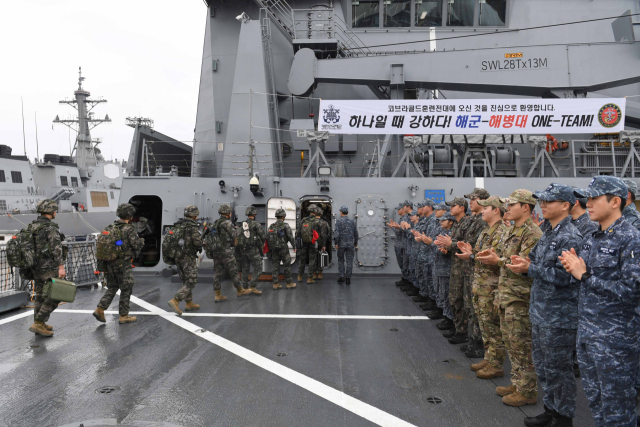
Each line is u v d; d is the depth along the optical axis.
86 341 5.11
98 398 3.57
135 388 3.77
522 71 9.52
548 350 2.95
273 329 5.63
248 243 7.82
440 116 9.10
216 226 7.27
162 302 7.23
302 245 8.98
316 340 5.17
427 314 6.36
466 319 5.02
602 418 2.52
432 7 10.87
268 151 9.74
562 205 2.95
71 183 25.17
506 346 3.59
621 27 10.41
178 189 9.55
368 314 6.44
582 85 9.41
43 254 5.25
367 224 9.39
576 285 2.85
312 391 3.72
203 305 7.00
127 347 4.89
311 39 10.28
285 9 10.98
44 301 5.26
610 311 2.44
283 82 11.02
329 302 7.21
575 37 10.66
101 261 5.80
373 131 9.21
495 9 10.78
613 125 8.90
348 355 4.66
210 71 11.15
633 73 9.34
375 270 9.46
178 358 4.54
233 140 9.78
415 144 9.30
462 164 9.68
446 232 5.59
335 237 8.67
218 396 3.61
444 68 9.64
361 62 9.78
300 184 9.43
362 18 11.03
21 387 3.79
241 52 9.88
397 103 9.16
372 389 3.78
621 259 2.41
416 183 9.33
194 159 11.10
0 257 7.14
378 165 9.48
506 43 10.70
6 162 19.88
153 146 11.92
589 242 2.68
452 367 4.33
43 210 5.34
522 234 3.40
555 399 2.96
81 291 8.20
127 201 9.58
